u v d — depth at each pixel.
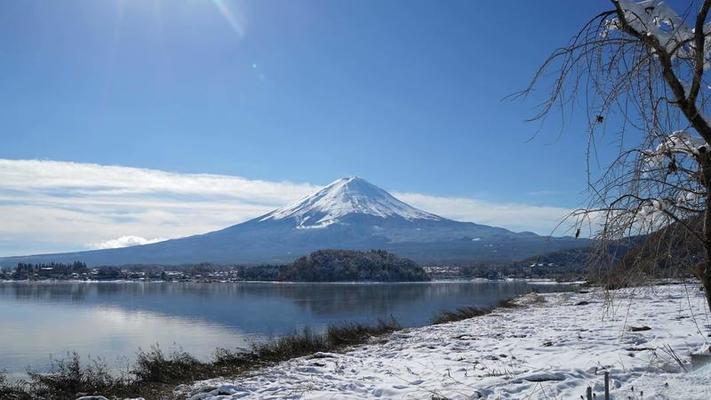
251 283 178.25
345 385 10.00
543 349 12.65
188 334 38.69
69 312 64.44
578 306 26.16
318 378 10.95
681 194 4.20
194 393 10.30
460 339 16.67
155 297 100.75
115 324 48.59
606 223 4.26
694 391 5.93
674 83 4.00
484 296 74.69
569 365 9.84
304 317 49.41
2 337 38.81
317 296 90.50
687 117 4.00
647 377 7.07
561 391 7.59
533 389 7.98
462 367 11.06
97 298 97.56
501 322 21.23
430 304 61.69
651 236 4.14
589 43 4.36
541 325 18.34
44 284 178.12
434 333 19.62
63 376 14.09
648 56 4.14
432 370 11.09
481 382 8.97
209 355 24.92
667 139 4.20
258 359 17.03
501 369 10.34
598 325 16.44
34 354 29.67
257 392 9.71
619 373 8.21
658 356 9.27
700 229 4.09
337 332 22.17
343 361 13.67
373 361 13.31
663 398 5.94
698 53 3.84
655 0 4.02
